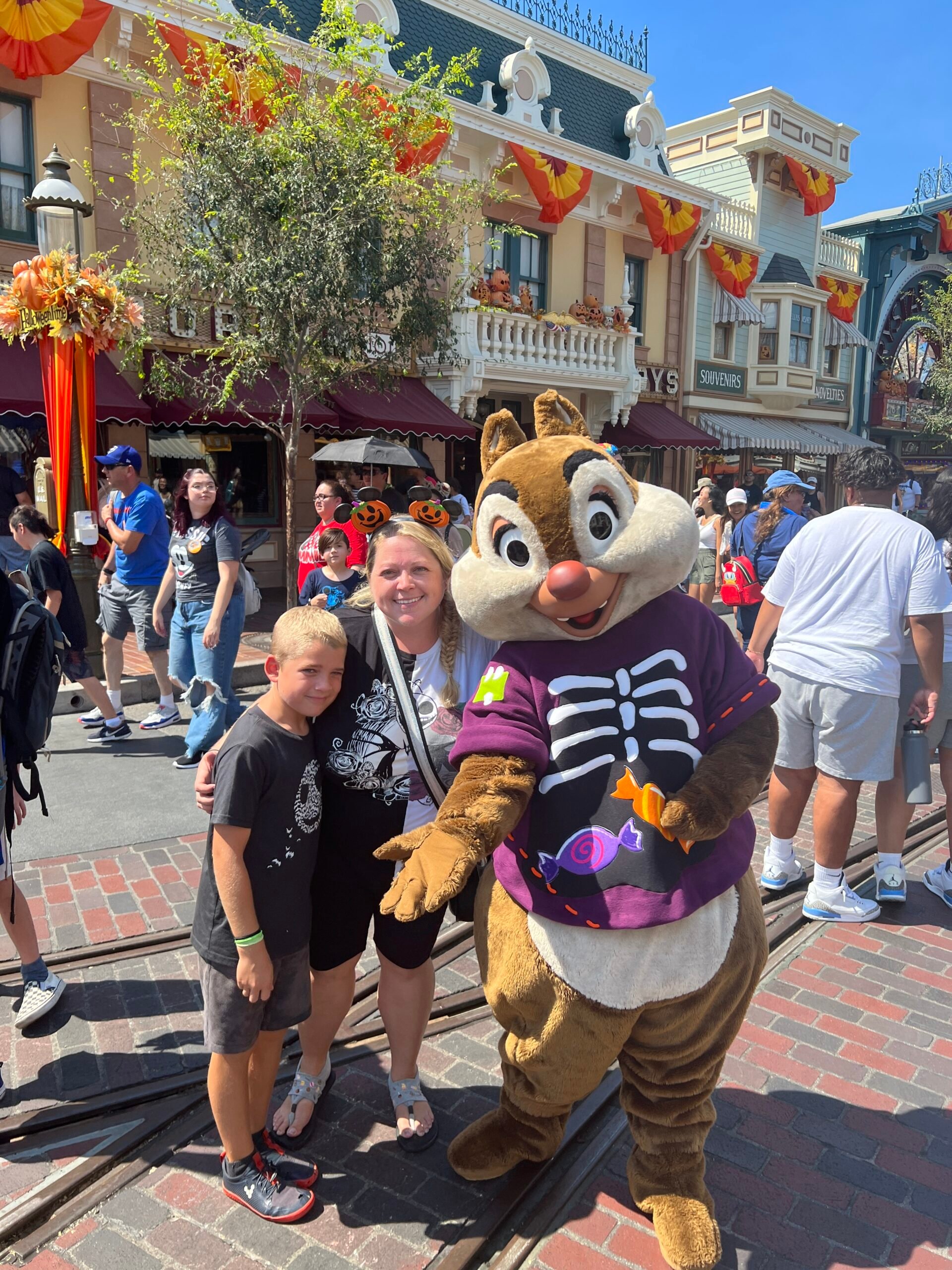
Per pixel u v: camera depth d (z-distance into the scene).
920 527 3.72
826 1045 3.12
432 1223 2.34
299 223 9.09
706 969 2.03
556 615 2.01
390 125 10.06
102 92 10.96
